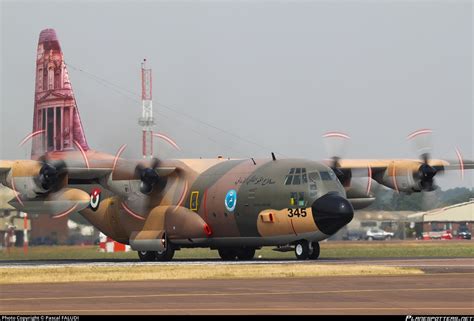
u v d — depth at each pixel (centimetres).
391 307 7925
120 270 12838
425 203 18375
